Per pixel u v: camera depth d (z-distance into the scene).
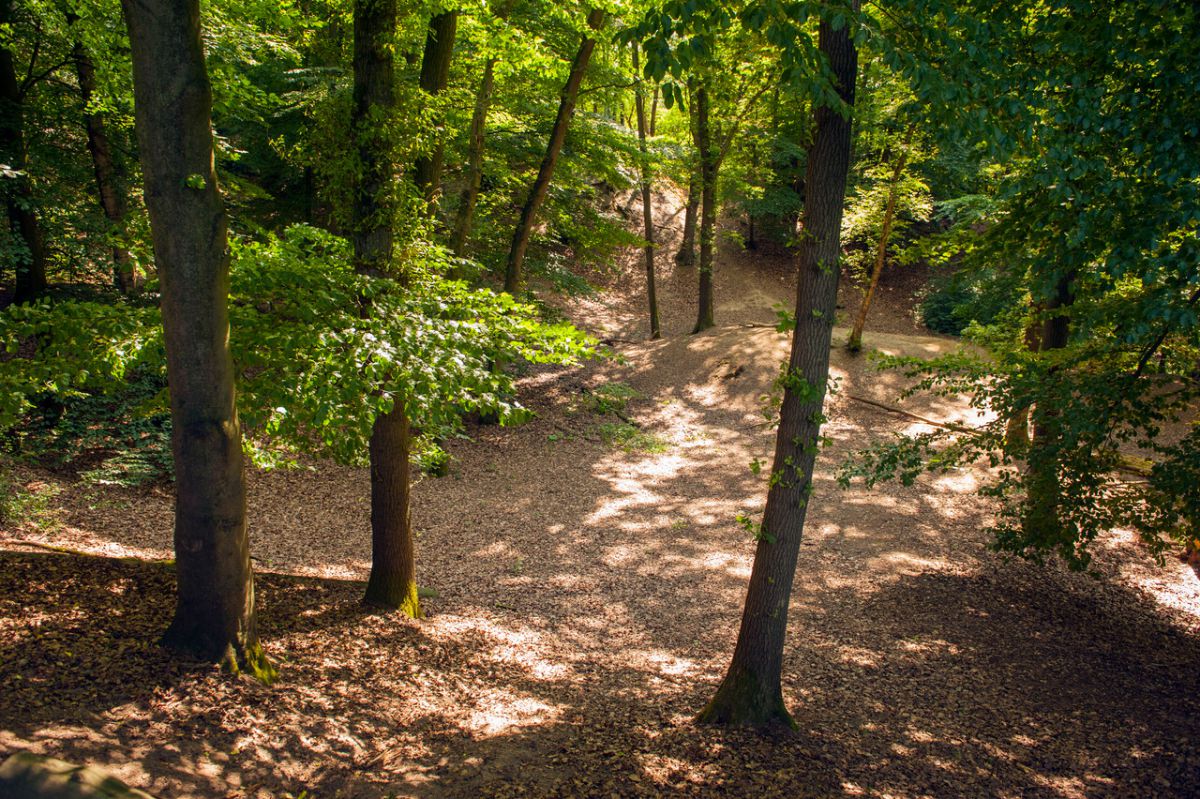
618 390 21.56
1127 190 6.64
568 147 17.55
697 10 4.70
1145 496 8.98
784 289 30.47
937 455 10.68
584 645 9.35
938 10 5.01
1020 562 12.28
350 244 7.88
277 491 14.12
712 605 10.84
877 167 21.30
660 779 5.63
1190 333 8.17
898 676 8.53
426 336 6.54
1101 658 9.15
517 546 12.81
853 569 11.98
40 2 10.77
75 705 5.03
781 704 7.01
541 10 13.59
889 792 5.89
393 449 8.80
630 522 14.08
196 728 5.20
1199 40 6.04
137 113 5.46
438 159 9.89
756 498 15.29
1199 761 6.73
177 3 5.31
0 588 6.53
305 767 5.20
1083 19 6.70
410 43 12.65
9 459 11.73
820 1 5.08
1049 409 9.02
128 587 7.22
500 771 5.53
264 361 6.60
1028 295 13.74
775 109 22.33
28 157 13.12
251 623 6.36
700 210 35.81
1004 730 7.32
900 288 31.56
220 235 5.77
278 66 17.36
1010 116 5.61
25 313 6.39
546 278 19.84
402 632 8.36
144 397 14.28
